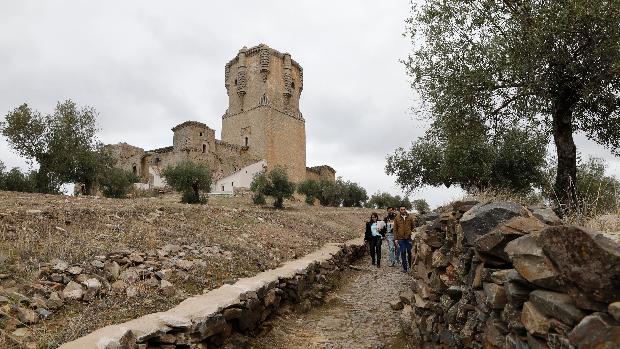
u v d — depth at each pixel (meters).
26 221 8.47
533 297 2.81
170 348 4.79
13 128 27.98
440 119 11.31
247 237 12.42
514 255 3.01
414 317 6.82
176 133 63.75
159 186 54.78
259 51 74.62
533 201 8.59
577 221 5.09
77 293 5.57
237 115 76.38
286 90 77.44
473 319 4.39
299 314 8.61
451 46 10.54
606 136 9.93
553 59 8.34
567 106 9.09
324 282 10.90
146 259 7.66
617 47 7.71
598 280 2.22
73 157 29.67
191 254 8.81
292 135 77.75
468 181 17.33
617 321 2.05
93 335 4.33
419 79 11.09
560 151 9.16
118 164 68.00
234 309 6.11
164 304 5.98
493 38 9.44
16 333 4.32
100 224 9.59
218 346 5.70
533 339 2.80
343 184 52.66
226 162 67.44
